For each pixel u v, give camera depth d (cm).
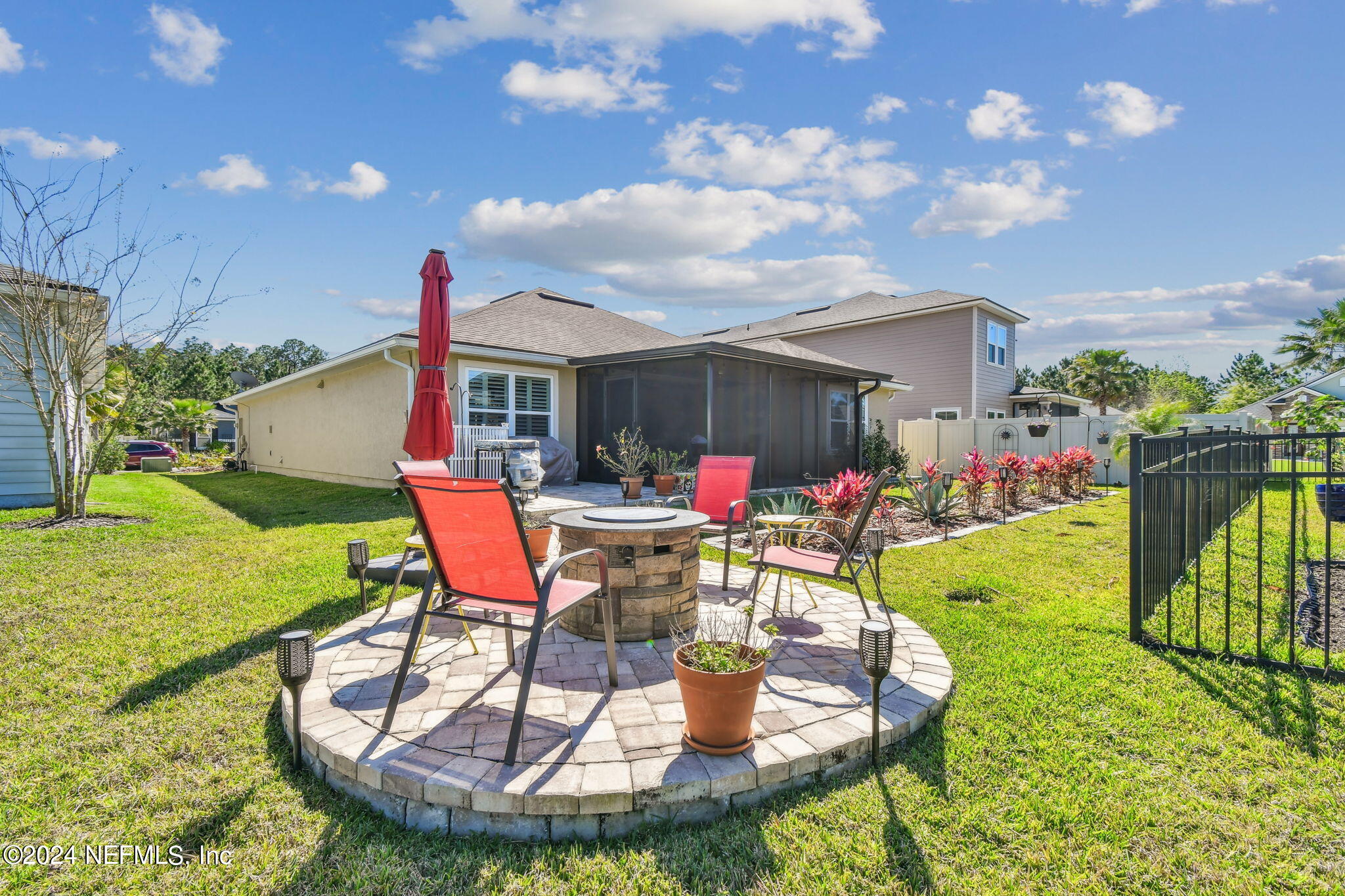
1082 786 221
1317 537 675
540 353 1234
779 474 1311
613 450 1302
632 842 196
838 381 1491
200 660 339
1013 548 675
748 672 217
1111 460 1475
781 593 467
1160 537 431
